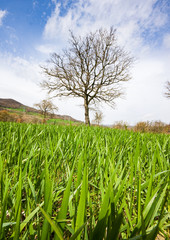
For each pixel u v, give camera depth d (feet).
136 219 1.25
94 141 3.78
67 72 51.96
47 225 0.97
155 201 1.09
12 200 1.67
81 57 51.55
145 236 0.93
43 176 1.97
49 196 1.07
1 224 1.01
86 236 1.13
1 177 1.50
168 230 1.48
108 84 51.11
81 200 0.94
